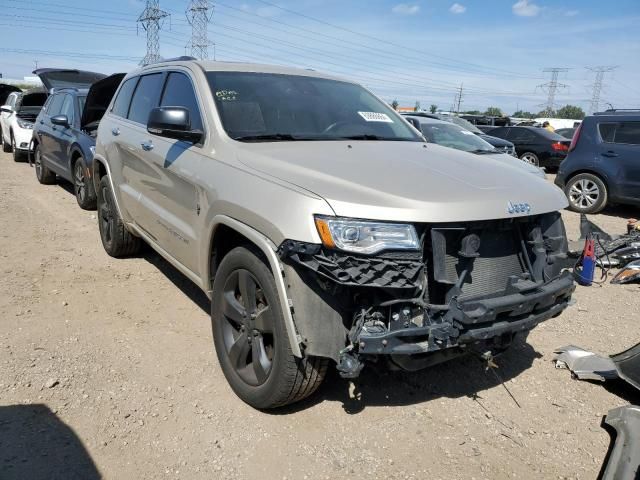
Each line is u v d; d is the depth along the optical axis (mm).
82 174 7770
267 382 2947
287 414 3133
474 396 3447
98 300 4605
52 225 6973
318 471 2707
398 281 2521
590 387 3619
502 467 2811
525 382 3648
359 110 4211
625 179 9758
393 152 3457
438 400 3379
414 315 2619
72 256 5719
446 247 2689
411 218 2537
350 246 2475
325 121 3885
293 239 2566
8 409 3020
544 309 2990
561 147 16938
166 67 4566
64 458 2676
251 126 3586
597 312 4980
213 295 3348
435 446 2943
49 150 9195
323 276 2555
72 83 12273
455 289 2656
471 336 2611
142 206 4512
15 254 5676
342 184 2709
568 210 10656
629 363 3594
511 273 3006
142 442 2838
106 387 3295
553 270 3154
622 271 5941
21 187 9594
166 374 3484
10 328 3965
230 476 2641
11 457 2646
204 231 3373
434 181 2879
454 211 2633
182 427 2975
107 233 5734
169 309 4496
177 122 3514
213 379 3453
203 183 3383
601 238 6637
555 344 4266
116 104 5566
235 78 3941
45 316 4215
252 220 2842
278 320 2762
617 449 2811
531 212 2918
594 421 3240
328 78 4480
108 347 3789
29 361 3518
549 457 2912
